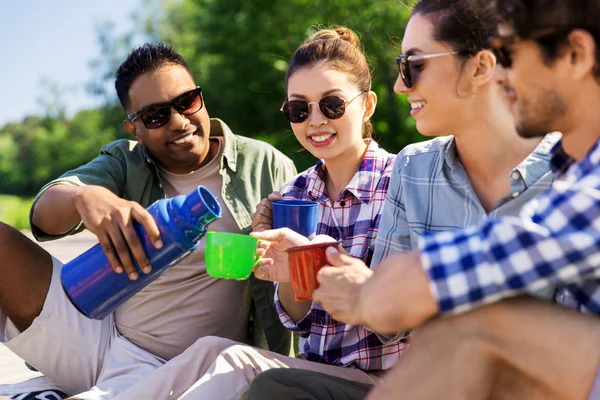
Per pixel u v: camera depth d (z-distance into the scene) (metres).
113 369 3.00
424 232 2.44
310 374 2.26
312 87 2.83
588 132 1.67
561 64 1.62
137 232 2.36
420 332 1.66
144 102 3.14
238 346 2.49
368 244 2.76
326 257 2.11
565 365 1.55
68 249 11.39
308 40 3.00
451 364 1.59
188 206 2.34
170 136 3.15
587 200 1.52
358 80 2.89
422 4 2.33
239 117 19.05
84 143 46.88
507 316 1.59
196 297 3.11
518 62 1.66
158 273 2.41
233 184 3.27
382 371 2.64
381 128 16.17
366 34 15.21
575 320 1.57
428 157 2.50
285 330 3.15
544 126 1.69
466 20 2.22
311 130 2.86
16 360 4.31
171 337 3.10
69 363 3.09
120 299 2.45
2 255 2.90
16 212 24.78
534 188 2.16
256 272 2.56
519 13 1.61
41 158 52.00
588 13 1.57
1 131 55.66
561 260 1.51
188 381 2.55
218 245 2.23
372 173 2.83
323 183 2.95
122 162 3.28
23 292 2.96
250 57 18.47
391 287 1.64
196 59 19.70
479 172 2.37
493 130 2.28
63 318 3.02
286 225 2.59
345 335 2.68
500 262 1.54
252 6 18.62
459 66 2.25
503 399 1.67
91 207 2.40
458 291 1.57
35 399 2.99
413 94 2.35
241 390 2.39
